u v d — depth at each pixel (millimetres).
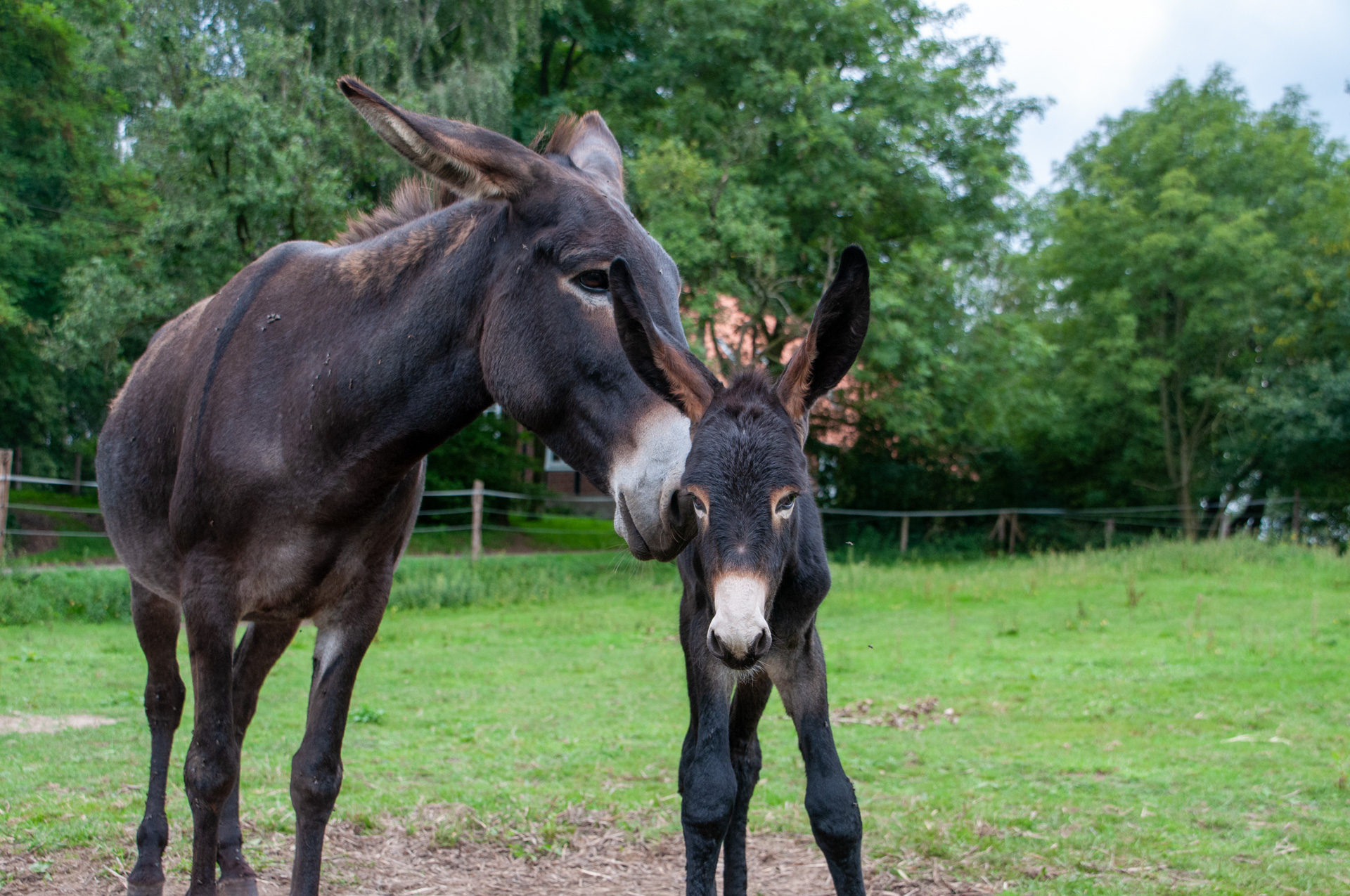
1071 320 26000
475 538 18391
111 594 13695
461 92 18938
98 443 4141
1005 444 26391
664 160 18125
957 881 4238
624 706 8328
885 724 7527
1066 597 15219
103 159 24688
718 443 2752
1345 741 6762
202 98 17078
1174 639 11125
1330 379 22609
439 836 4734
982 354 21766
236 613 3344
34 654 10258
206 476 3307
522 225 3100
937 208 21844
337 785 3402
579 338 2963
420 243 3324
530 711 8109
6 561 14844
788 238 21031
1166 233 23562
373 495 3336
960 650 10867
